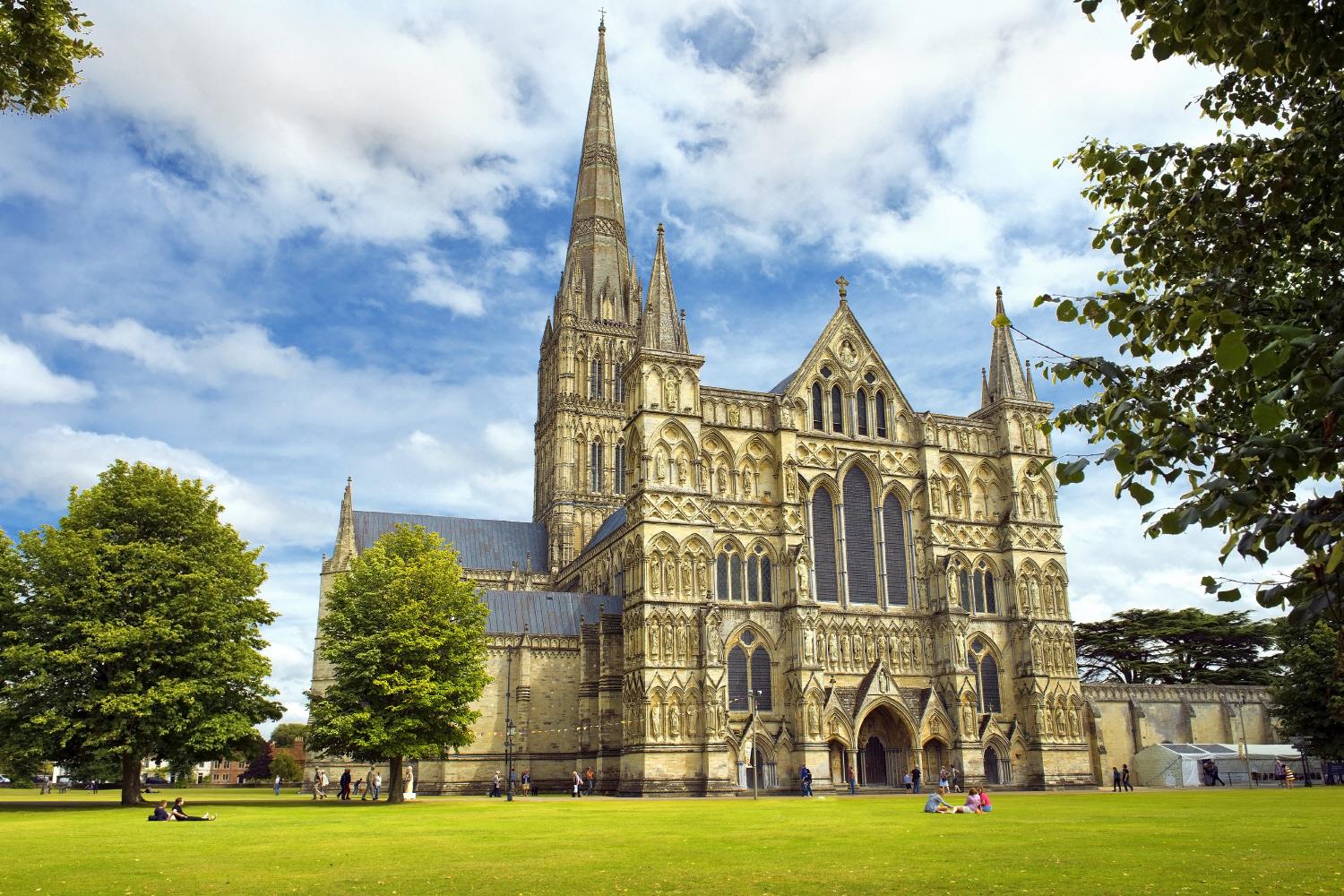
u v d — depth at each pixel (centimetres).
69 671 6612
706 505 9031
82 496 7169
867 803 7088
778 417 9550
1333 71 1639
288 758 17900
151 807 6962
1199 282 1814
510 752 9100
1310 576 1225
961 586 9850
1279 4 1538
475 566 14025
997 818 5116
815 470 9638
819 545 9531
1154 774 10181
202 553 7306
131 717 6656
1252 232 1962
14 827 4906
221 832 4512
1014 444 10250
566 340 15162
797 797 8069
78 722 6544
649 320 9381
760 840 3922
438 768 9850
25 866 3155
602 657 9544
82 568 6712
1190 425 1476
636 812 6066
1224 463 1366
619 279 15925
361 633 7594
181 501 7338
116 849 3734
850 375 10081
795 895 2381
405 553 8288
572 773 10038
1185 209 2031
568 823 5012
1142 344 1945
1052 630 9875
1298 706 9000
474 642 7919
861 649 9362
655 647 8544
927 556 9794
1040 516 10200
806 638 8888
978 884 2531
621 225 16400
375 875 2858
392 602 7669
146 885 2672
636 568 8881
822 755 8650
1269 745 10850
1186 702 10838
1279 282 1919
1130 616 13688
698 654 8619
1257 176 1969
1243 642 13088
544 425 15738
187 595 6919
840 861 3112
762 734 8738
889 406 10162
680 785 8288
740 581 9125
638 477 9062
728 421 9488
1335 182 1788
